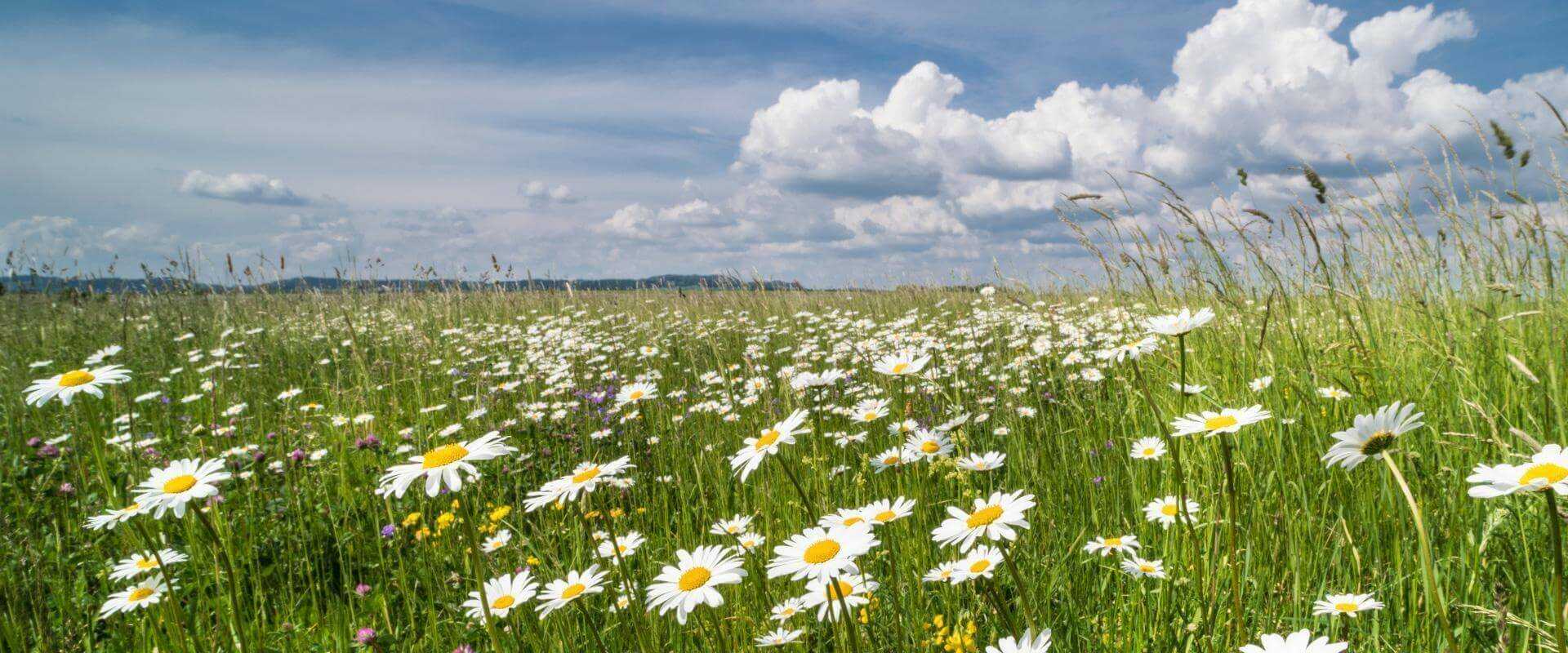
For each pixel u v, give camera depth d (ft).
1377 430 5.01
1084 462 13.19
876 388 17.33
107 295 37.58
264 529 13.16
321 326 33.81
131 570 9.13
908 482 9.62
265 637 9.48
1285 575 8.31
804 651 8.07
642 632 7.97
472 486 14.21
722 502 12.41
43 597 10.20
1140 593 8.30
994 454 9.64
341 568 11.96
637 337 30.60
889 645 8.09
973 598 8.48
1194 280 15.79
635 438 17.51
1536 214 12.58
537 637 8.77
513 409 20.66
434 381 24.25
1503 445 7.60
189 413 21.66
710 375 20.65
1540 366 10.90
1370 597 7.28
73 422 16.90
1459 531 8.23
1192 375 14.24
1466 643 6.95
